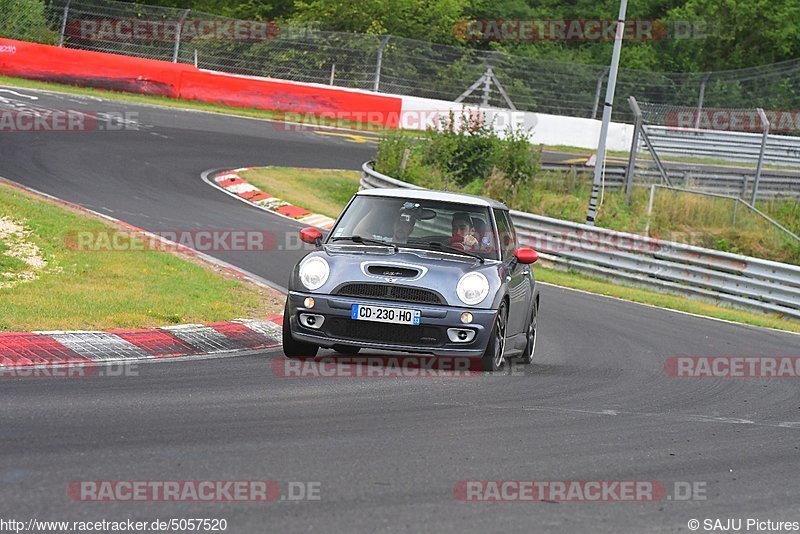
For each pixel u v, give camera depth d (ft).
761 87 554.46
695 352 150.92
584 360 134.51
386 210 119.96
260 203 269.03
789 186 400.67
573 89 481.87
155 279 151.64
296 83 441.27
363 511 59.52
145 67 409.28
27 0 426.51
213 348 118.11
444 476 68.80
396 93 467.11
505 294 112.68
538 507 63.26
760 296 234.17
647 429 90.74
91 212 206.49
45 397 85.61
